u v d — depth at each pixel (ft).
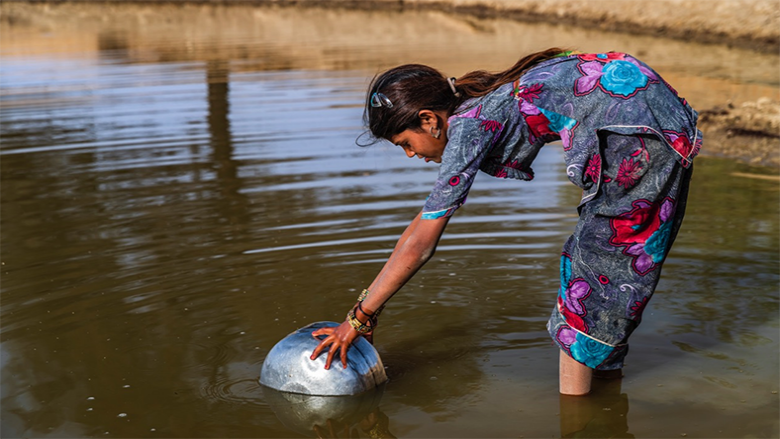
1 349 10.62
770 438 8.47
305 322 11.32
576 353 9.23
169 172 19.31
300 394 9.54
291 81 32.04
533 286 12.58
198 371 10.09
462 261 13.62
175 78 33.30
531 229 15.05
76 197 17.39
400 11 62.18
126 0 72.54
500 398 9.50
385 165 19.67
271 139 22.49
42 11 66.18
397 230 14.97
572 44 41.55
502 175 8.68
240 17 60.29
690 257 13.64
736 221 15.44
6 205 16.92
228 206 16.58
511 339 10.96
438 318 11.62
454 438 8.65
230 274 13.01
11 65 38.58
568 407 9.24
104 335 11.02
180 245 14.34
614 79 8.13
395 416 9.14
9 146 22.15
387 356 10.59
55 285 12.64
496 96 8.21
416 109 8.25
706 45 41.78
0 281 12.81
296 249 14.08
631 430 8.72
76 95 29.89
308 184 18.13
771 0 45.06
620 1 51.01
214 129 23.84
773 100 26.50
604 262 8.84
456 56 37.29
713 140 22.18
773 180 18.24
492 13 58.44
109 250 14.14
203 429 8.84
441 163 8.31
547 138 8.45
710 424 8.78
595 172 8.30
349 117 25.12
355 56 38.50
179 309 11.80
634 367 10.13
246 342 10.82
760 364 10.07
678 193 8.55
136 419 9.02
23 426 8.87
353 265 13.34
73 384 9.77
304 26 53.67
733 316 11.41
